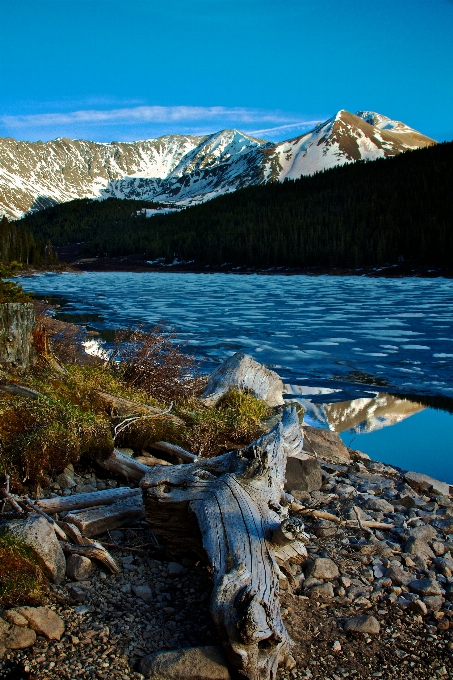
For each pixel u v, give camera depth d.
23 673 2.62
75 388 5.46
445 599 3.54
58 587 3.27
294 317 24.77
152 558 3.71
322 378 12.55
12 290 8.32
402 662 2.95
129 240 132.25
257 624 2.55
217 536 3.17
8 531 3.28
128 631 2.96
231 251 101.75
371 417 9.28
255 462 3.88
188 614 3.14
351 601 3.42
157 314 25.73
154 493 3.61
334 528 4.32
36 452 4.27
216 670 2.62
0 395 4.75
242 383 7.08
